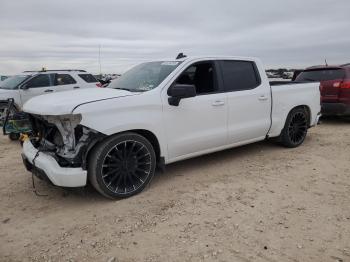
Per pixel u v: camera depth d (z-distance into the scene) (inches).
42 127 185.9
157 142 187.9
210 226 146.9
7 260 125.5
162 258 124.6
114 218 155.9
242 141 234.4
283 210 161.3
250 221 150.8
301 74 404.8
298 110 270.2
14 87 445.1
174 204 169.0
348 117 436.8
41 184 199.3
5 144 314.5
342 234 139.3
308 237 137.3
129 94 179.5
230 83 223.6
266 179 202.5
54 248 132.7
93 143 162.6
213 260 122.8
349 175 208.1
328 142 294.5
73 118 162.4
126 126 171.3
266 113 244.1
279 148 271.6
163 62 217.9
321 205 166.2
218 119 213.6
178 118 194.1
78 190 185.8
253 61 241.8
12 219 157.3
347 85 361.7
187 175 210.5
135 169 179.5
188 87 179.6
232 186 191.9
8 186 197.6
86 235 141.6
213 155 252.5
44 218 157.6
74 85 482.0
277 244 132.4
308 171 216.1
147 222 151.4
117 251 129.7
